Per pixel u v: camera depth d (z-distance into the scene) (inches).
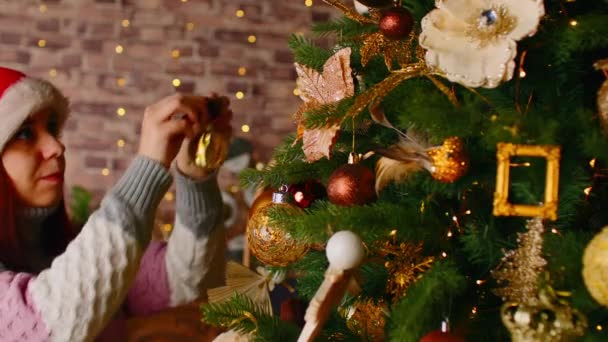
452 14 48.1
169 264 80.4
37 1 210.5
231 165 196.2
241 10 219.5
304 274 62.5
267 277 61.9
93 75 213.3
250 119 220.8
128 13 214.5
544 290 46.4
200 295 81.2
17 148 73.1
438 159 49.0
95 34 213.2
